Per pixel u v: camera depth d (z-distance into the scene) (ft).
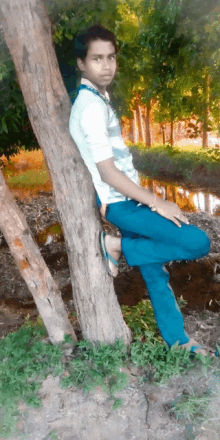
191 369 9.18
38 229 24.02
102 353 9.52
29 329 11.38
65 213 8.93
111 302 9.84
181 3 20.79
